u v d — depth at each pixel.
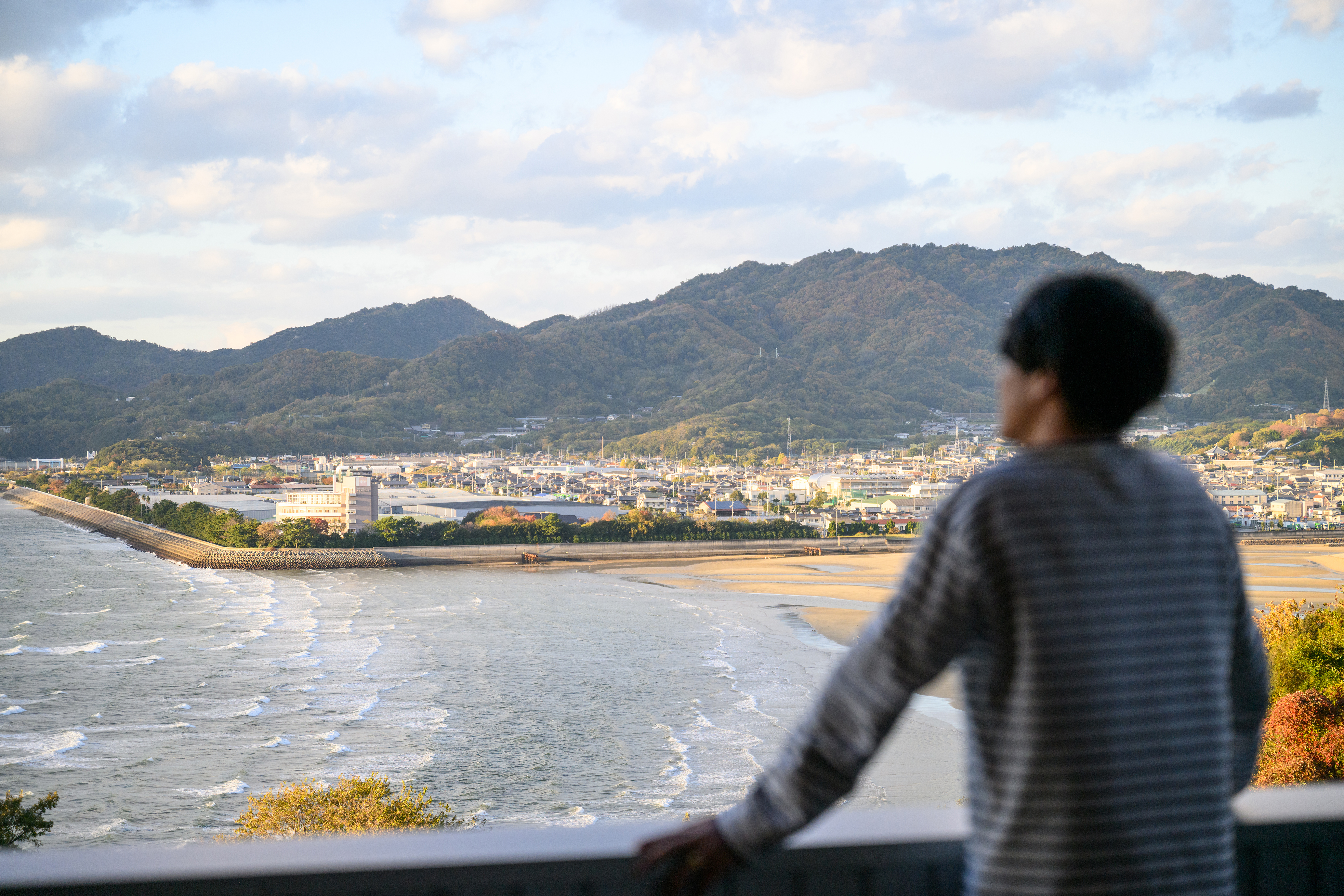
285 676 75.50
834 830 2.88
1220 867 2.40
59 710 65.06
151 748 56.16
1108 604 2.36
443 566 156.12
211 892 2.57
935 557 2.48
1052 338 2.59
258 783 50.16
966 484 2.55
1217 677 2.45
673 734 58.09
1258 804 3.10
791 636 92.62
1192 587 2.46
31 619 102.00
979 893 2.46
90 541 192.12
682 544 169.88
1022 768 2.37
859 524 189.38
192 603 114.25
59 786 49.66
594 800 46.91
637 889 2.75
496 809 45.78
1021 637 2.37
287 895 2.60
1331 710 21.22
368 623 100.12
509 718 62.38
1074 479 2.47
